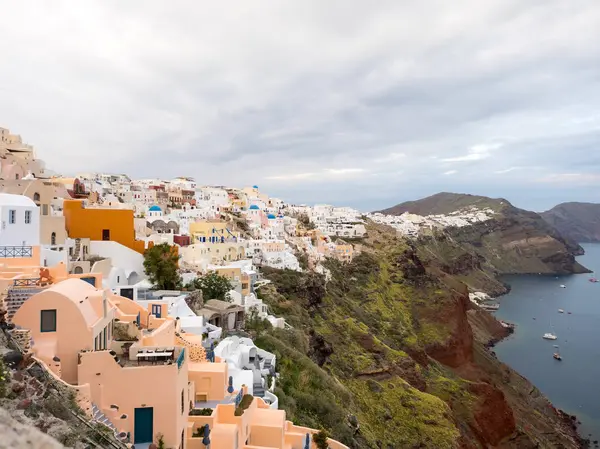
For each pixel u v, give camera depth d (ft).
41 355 69.31
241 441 88.38
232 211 546.67
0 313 72.49
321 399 165.99
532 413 353.10
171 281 199.93
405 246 613.52
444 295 481.46
